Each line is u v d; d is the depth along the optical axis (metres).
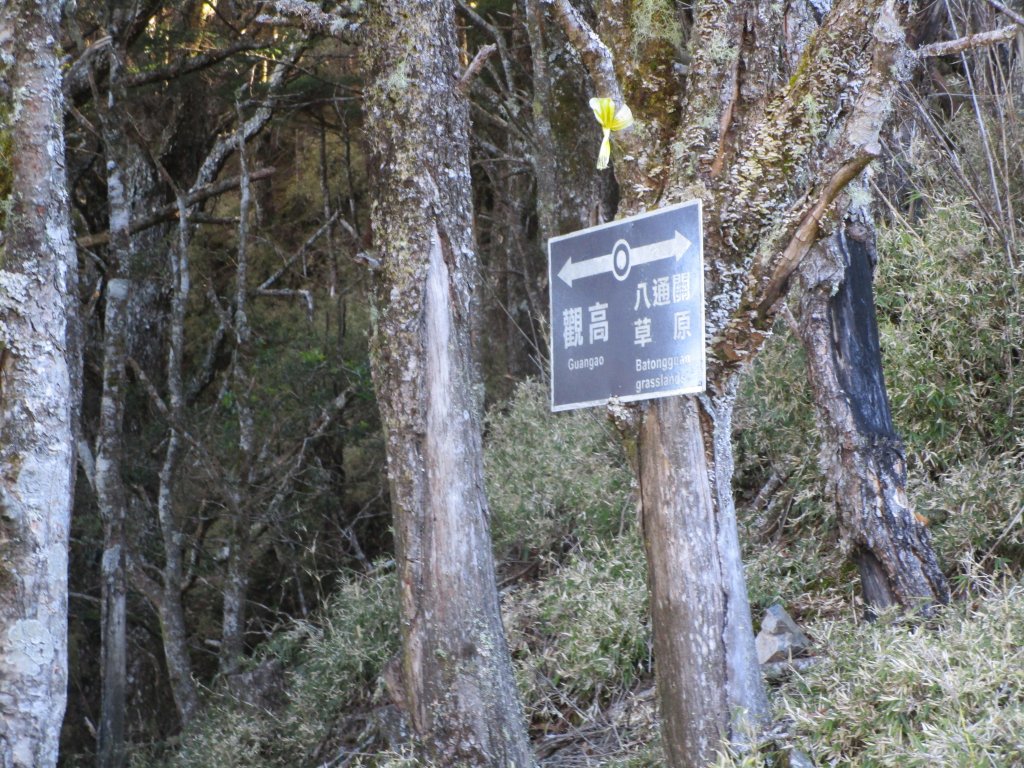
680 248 3.02
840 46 3.10
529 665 5.13
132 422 10.44
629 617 4.97
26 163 3.25
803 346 4.55
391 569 7.43
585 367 3.28
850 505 4.33
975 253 5.23
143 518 9.72
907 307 5.21
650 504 3.21
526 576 6.44
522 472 6.89
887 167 5.93
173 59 10.20
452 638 3.95
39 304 3.23
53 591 3.16
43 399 3.20
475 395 4.18
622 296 3.18
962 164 5.73
